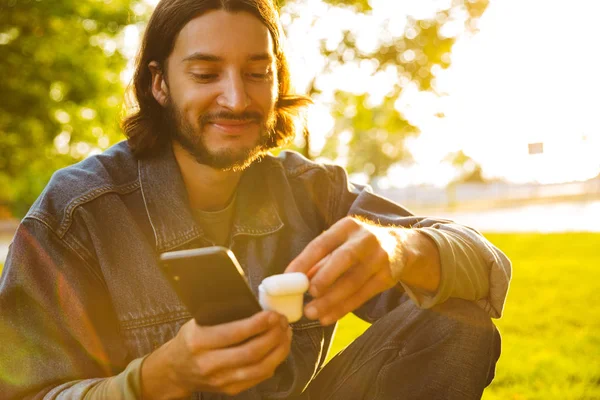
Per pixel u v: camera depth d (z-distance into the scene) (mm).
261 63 1474
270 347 1026
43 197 1462
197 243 1533
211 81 1461
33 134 14812
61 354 1356
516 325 4523
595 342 3945
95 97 14781
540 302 5523
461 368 1426
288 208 1709
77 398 1229
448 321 1433
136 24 14805
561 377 3111
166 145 1592
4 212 29359
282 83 1837
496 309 1515
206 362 1028
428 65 14516
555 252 10516
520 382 3129
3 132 14383
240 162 1493
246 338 1021
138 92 1607
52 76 14281
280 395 1529
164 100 1571
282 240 1671
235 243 1614
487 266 1498
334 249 1109
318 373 1624
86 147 15922
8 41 14109
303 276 1061
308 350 1597
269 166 1728
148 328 1449
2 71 14000
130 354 1452
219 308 1026
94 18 14445
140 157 1580
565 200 39562
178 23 1468
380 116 16047
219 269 977
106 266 1436
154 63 1562
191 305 1011
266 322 1012
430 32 14414
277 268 1640
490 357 1467
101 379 1267
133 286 1453
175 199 1535
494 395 2885
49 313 1375
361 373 1496
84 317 1399
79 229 1437
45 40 14320
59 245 1414
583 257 9750
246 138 1489
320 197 1816
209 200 1623
